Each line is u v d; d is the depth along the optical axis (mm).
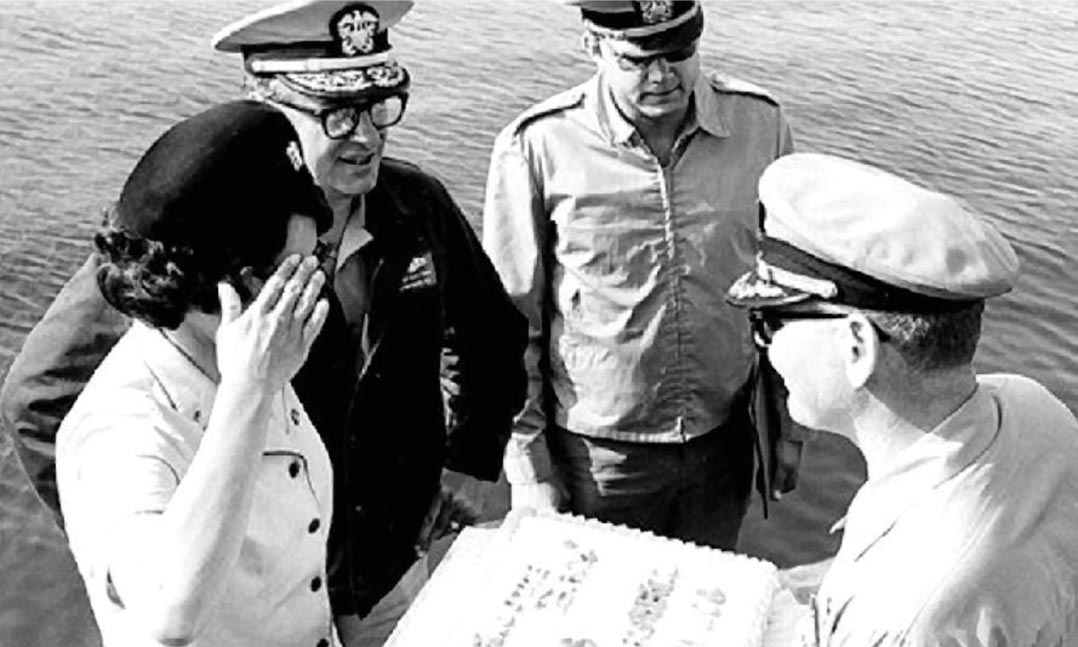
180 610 1772
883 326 1708
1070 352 5645
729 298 1888
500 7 9047
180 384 2037
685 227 3221
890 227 1701
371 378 2811
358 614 2980
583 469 3463
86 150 7012
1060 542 1758
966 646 1695
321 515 2334
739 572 2533
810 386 1805
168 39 8422
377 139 2641
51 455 2525
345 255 2730
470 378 3094
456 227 2979
